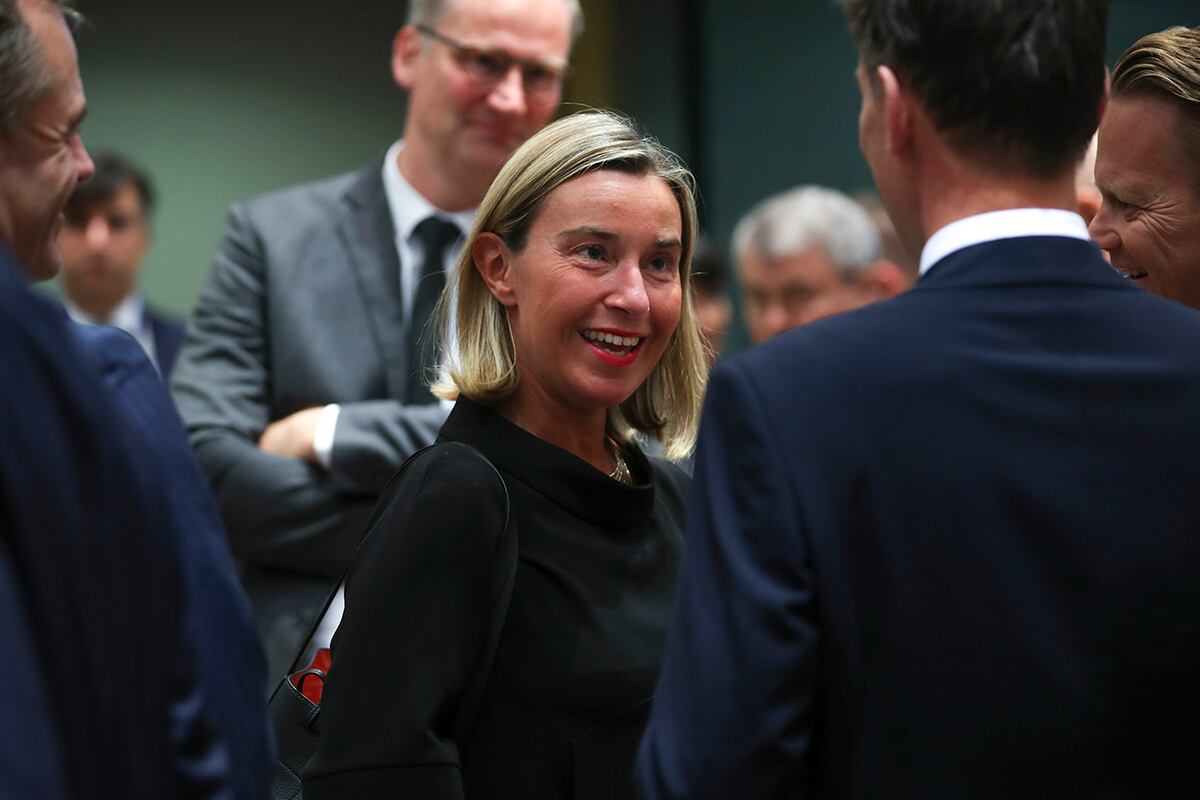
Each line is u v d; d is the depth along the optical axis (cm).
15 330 244
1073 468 322
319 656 455
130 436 264
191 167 1421
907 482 322
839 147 1315
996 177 341
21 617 232
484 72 679
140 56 1409
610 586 442
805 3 1317
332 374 657
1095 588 318
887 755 321
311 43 1439
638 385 476
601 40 1341
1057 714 316
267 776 344
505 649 425
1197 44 423
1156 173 424
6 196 345
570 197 452
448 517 419
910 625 320
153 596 262
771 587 318
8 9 338
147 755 255
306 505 621
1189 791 323
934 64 337
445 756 402
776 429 325
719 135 1351
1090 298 336
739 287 1350
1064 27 332
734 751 313
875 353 331
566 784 421
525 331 458
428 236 688
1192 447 323
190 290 1423
